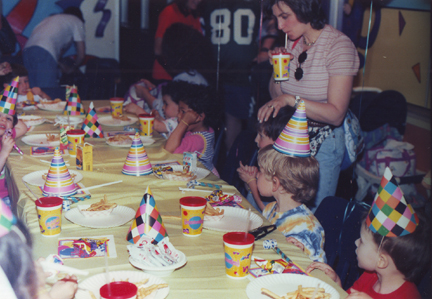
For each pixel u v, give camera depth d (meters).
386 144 3.17
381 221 1.21
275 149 1.49
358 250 1.31
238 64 4.41
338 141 2.28
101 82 5.12
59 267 0.92
